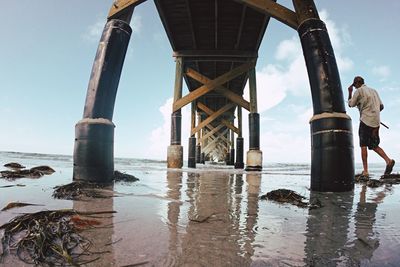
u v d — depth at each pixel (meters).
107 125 4.18
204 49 12.35
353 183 3.92
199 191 3.80
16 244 1.48
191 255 1.36
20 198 2.83
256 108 11.95
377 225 2.02
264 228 1.90
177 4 9.48
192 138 15.77
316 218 2.23
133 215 2.19
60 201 2.73
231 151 26.17
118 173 4.97
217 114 16.09
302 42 4.41
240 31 10.95
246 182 5.46
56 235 1.60
